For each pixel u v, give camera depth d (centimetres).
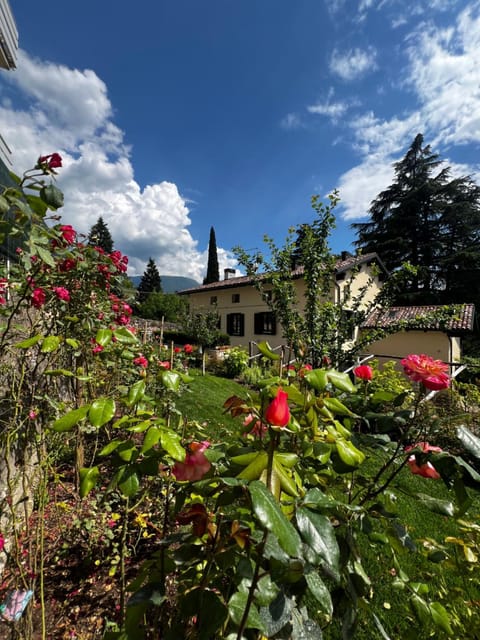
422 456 81
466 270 1686
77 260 177
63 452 202
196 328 1235
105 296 229
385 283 298
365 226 2134
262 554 60
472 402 405
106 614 142
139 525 190
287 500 64
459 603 96
